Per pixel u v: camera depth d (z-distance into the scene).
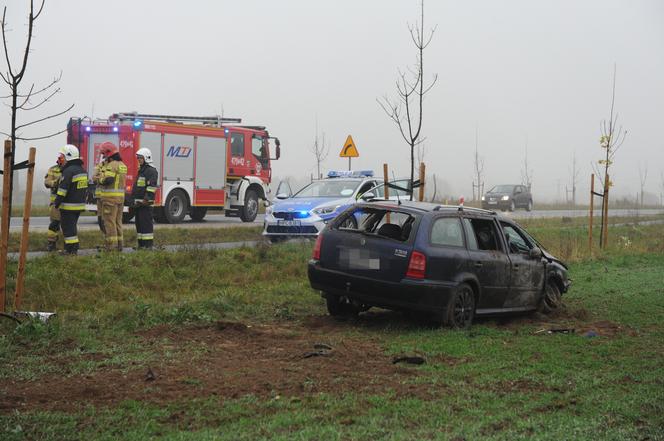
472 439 5.12
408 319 10.34
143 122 25.27
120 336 8.53
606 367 7.70
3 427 5.12
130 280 12.21
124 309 9.98
